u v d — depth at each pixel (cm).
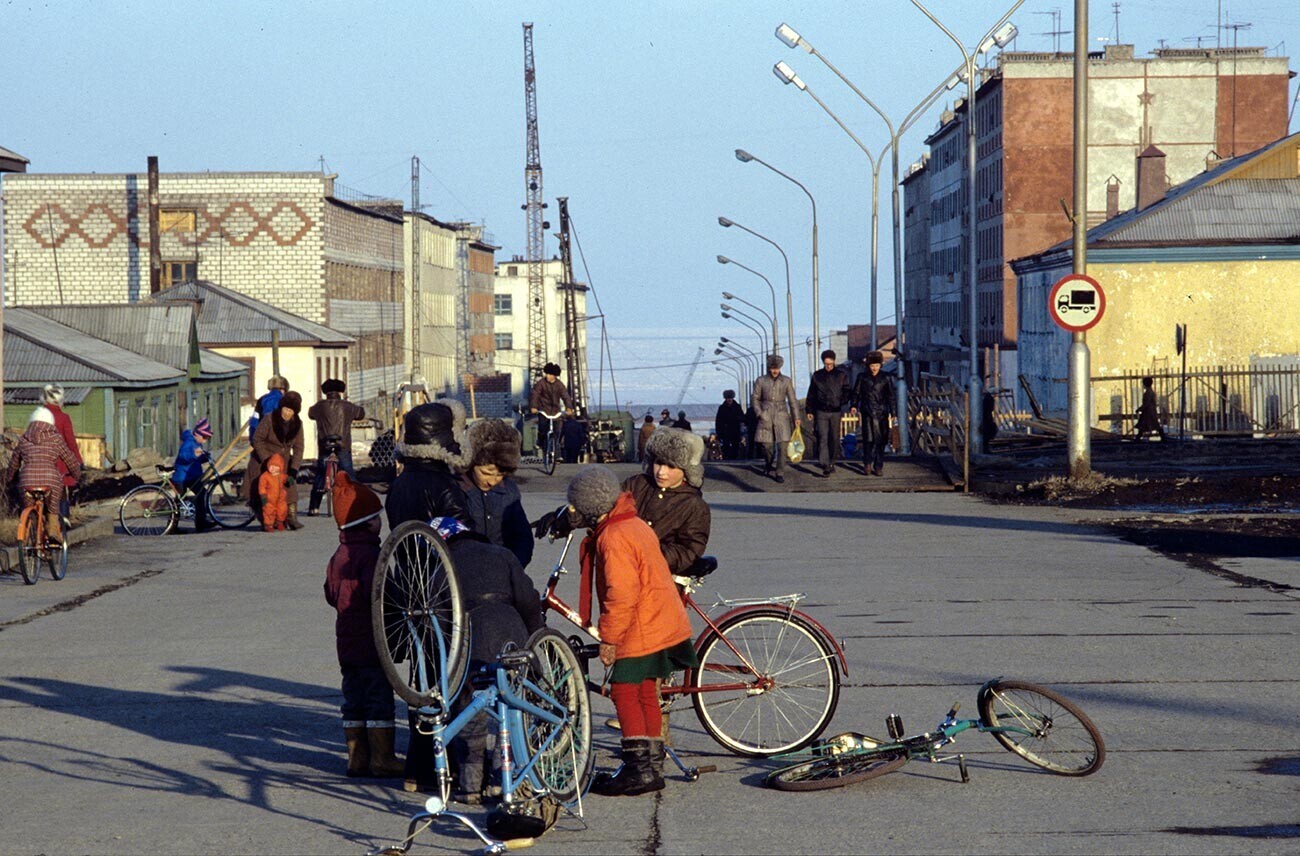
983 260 9638
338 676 1063
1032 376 5600
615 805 735
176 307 4738
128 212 7656
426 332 11056
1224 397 4062
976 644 1130
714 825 693
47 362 3944
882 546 1764
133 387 4119
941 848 647
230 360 5469
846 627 1216
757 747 830
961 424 2947
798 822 695
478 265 13812
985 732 819
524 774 677
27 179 7650
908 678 1008
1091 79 8812
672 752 778
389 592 707
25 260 7688
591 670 1077
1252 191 5053
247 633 1252
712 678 827
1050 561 1603
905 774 782
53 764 834
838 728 866
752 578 1513
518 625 740
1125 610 1277
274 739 887
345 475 802
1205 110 8762
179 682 1052
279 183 7681
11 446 1930
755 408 2684
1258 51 8900
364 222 8844
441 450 774
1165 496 2206
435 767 738
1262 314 4856
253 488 2078
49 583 1581
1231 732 849
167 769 818
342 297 8238
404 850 652
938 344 11631
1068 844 649
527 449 6012
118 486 2762
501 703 673
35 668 1112
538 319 15500
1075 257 2372
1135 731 855
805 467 2786
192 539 2008
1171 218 4941
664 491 830
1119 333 4891
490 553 748
